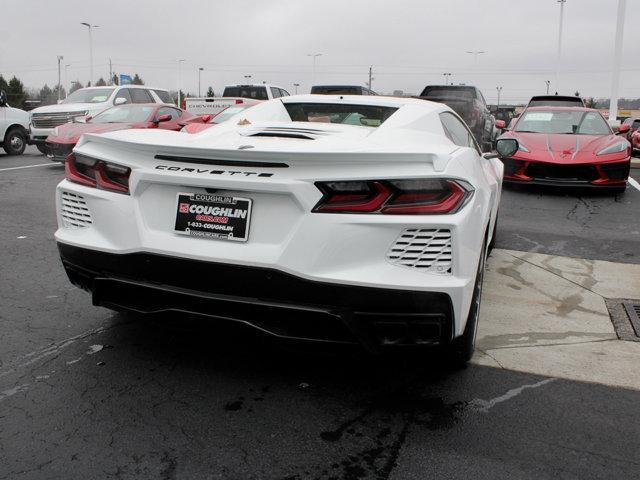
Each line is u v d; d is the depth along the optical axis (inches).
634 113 2551.7
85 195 117.8
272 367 123.2
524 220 287.9
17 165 502.3
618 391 116.6
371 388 115.6
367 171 98.7
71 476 86.3
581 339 143.2
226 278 103.2
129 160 112.8
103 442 95.0
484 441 97.8
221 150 102.8
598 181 343.9
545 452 95.0
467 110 676.7
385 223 97.9
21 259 205.2
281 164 101.6
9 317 148.4
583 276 197.5
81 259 118.5
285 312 101.6
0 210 297.1
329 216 98.6
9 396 108.7
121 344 132.6
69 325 143.5
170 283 108.5
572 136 378.3
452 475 88.5
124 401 107.9
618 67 778.2
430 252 99.7
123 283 112.1
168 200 109.0
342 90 781.9
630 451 95.7
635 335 146.3
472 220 105.3
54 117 563.8
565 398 113.1
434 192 99.8
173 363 123.9
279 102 155.8
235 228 103.5
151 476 86.8
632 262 216.4
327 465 90.4
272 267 99.7
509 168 362.3
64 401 107.3
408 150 102.2
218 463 90.4
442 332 102.4
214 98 698.2
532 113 419.8
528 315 159.2
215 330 110.8
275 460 91.4
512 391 115.6
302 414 105.2
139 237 109.1
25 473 86.6
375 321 99.8
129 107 529.3
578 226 276.7
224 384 115.5
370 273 98.0
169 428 99.5
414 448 95.3
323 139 118.2
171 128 526.3
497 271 201.6
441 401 111.0
